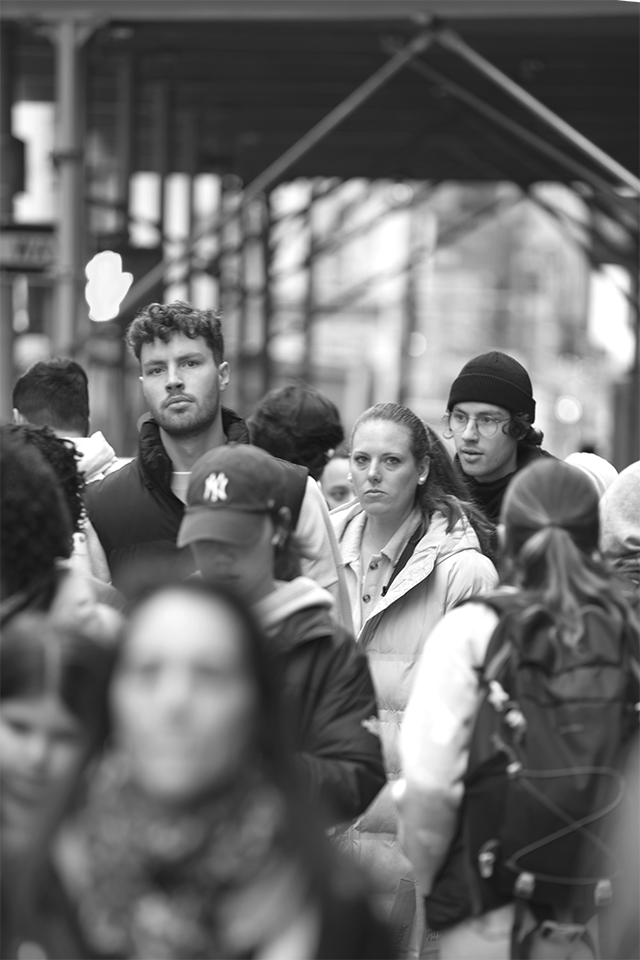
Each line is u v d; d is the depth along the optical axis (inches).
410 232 4259.4
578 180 2657.5
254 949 247.6
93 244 1968.5
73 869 253.6
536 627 369.4
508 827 356.8
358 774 399.2
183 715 249.1
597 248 2861.7
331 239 3026.6
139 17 1466.5
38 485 376.8
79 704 280.8
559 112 2475.4
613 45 1991.9
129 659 254.5
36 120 3390.7
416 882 480.7
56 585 378.3
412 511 564.4
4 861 269.0
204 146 2847.0
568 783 350.9
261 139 2883.9
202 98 2509.8
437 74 1739.7
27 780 286.7
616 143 2674.7
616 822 358.0
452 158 2942.9
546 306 6530.5
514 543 393.4
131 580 279.7
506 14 1373.0
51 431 486.3
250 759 255.4
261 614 404.2
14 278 1524.4
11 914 263.9
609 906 368.5
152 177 3127.5
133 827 250.2
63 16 1473.9
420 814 370.0
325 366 3698.3
